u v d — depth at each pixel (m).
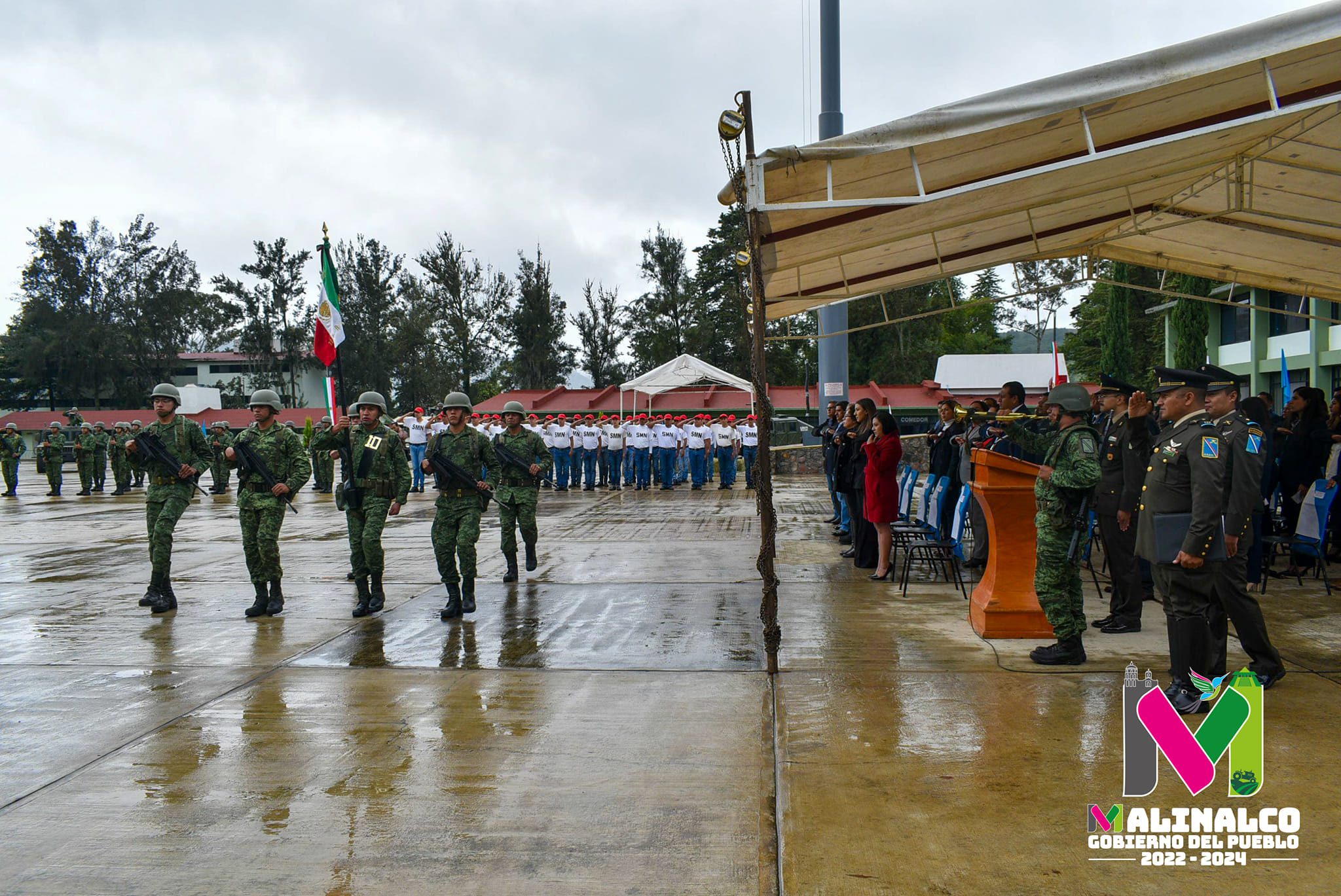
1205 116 6.39
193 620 7.67
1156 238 10.51
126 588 9.33
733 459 21.22
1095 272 11.71
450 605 7.49
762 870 3.21
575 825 3.59
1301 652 5.78
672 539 12.16
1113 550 6.50
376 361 61.91
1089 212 9.43
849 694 5.20
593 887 3.11
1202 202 9.13
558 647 6.49
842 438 10.09
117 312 68.62
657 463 23.03
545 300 50.50
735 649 6.32
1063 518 5.57
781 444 27.97
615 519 14.84
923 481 19.44
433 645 6.62
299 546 12.38
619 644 6.53
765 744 4.45
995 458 6.35
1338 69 5.70
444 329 56.09
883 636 6.56
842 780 3.96
